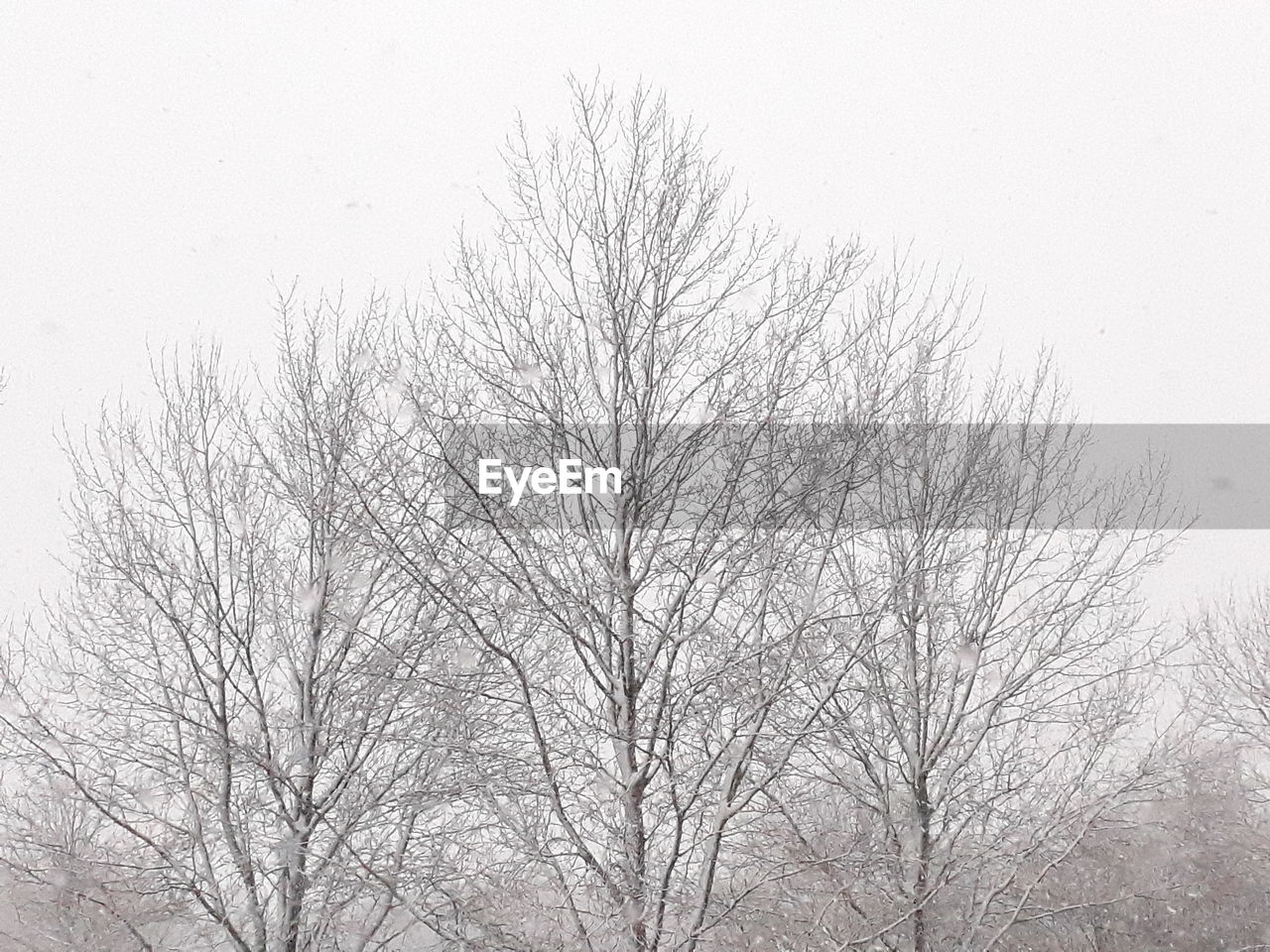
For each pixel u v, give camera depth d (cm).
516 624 1026
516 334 1066
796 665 966
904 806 1180
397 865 1055
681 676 972
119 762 1140
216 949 1145
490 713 998
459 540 962
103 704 1163
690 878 944
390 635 1199
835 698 1125
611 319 1059
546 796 923
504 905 955
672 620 1005
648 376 1059
